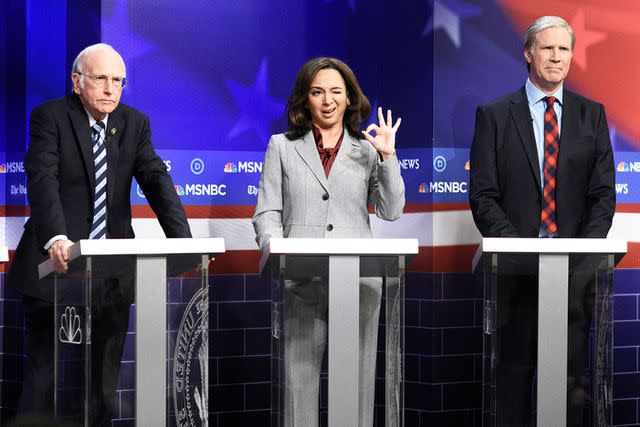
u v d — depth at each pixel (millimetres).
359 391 9641
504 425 9758
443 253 16203
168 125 16219
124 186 12164
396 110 16688
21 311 16734
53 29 16562
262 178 11898
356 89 12000
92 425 8875
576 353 9875
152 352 9164
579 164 13477
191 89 16375
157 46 16156
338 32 17438
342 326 9383
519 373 9766
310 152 11703
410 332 16438
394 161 11211
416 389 16344
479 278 16297
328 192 11539
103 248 8883
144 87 16078
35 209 11273
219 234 16516
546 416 9758
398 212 11344
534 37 13734
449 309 16219
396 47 16719
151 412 9156
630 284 16953
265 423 16859
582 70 16719
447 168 16219
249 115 16766
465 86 16266
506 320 9734
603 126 13805
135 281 9117
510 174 13539
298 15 17141
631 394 16984
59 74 16453
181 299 9336
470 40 16266
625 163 16844
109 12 15812
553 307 9734
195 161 16359
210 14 16516
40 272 10922
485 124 13750
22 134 16812
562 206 13359
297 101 11844
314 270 9414
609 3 16750
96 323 8906
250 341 16734
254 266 16719
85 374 8875
